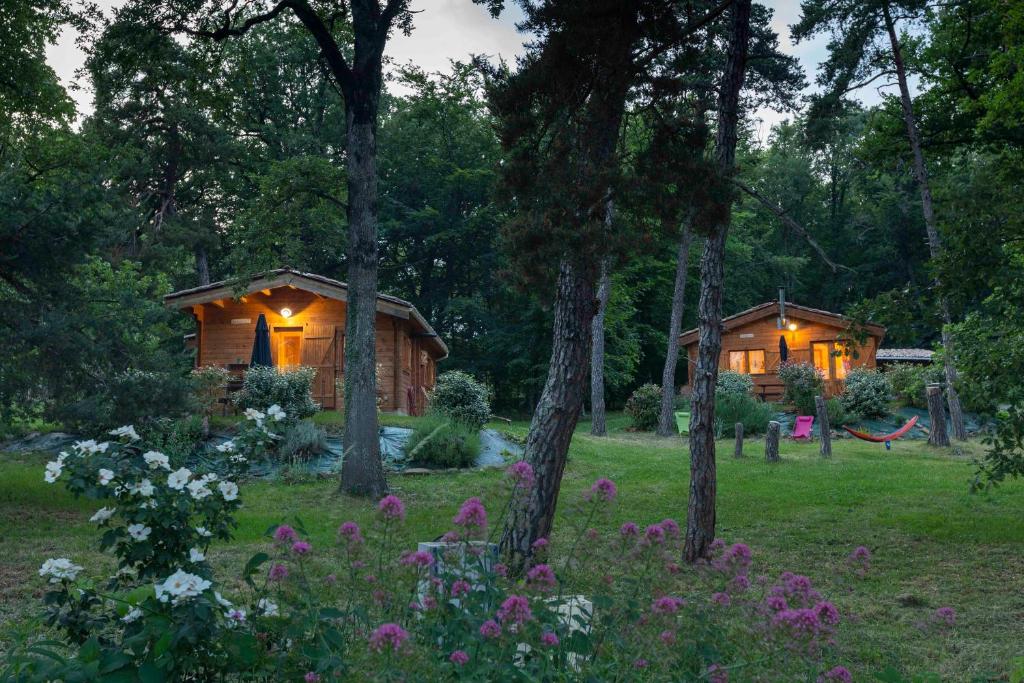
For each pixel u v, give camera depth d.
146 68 18.06
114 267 27.38
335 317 25.03
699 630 3.27
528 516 8.25
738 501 14.27
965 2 20.20
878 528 11.88
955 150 23.47
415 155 47.25
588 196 8.71
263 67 41.00
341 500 14.13
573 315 8.88
